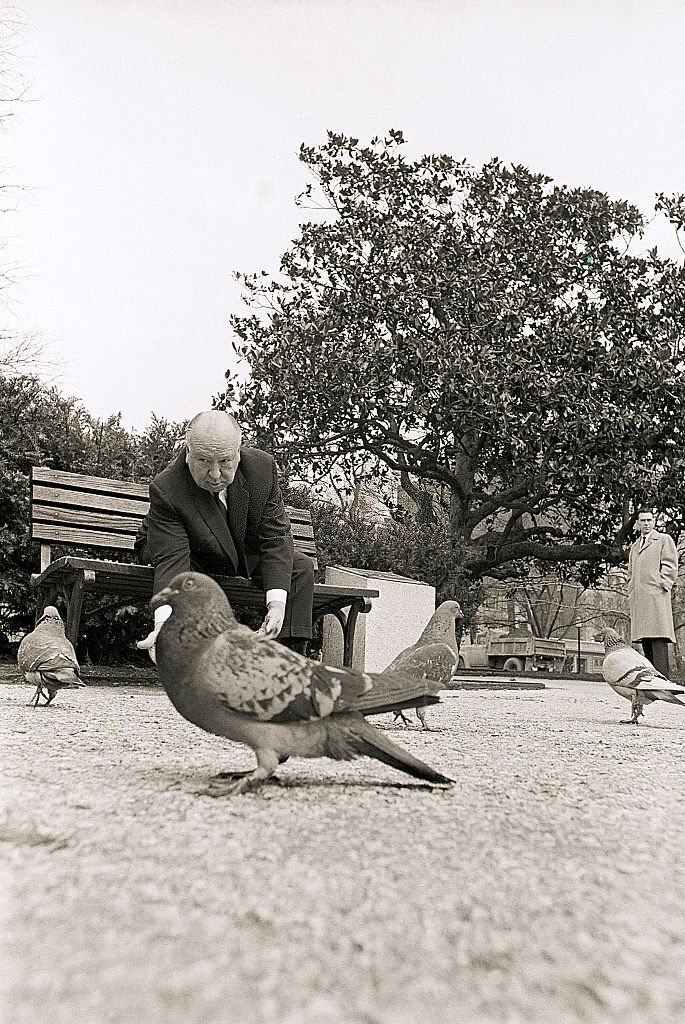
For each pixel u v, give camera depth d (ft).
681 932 6.92
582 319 62.64
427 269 62.54
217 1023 5.13
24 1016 5.19
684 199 67.10
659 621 44.80
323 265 65.82
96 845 8.86
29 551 41.22
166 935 6.44
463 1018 5.32
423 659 21.18
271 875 7.93
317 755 11.56
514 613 112.78
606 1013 5.47
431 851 8.95
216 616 11.66
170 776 12.96
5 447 41.47
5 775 12.71
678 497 61.82
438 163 68.28
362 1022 5.21
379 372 58.85
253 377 59.98
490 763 15.83
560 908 7.36
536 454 60.90
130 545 33.73
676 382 60.59
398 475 66.08
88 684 33.27
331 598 31.96
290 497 48.37
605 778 14.55
